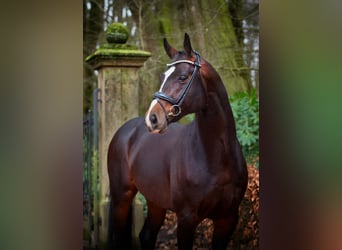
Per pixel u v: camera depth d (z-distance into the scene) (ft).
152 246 17.03
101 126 17.81
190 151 14.29
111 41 17.72
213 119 13.91
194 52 13.75
